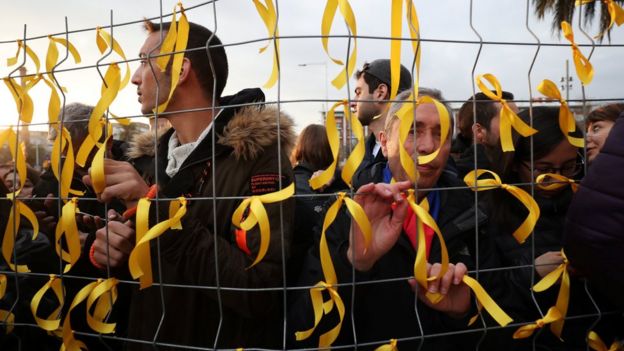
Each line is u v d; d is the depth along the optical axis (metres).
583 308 1.18
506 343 1.14
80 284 1.46
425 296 0.98
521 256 1.19
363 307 1.16
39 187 1.62
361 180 1.42
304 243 1.26
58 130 1.00
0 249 1.37
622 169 0.84
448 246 1.18
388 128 1.22
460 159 1.89
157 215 0.92
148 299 1.18
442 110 0.85
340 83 0.84
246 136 1.10
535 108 1.27
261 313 1.04
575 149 1.22
